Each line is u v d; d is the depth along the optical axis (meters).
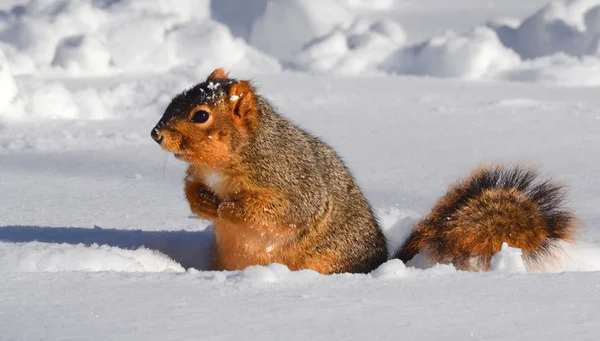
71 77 25.00
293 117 19.86
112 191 13.52
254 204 9.29
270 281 7.46
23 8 28.64
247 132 9.27
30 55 26.20
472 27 30.50
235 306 6.65
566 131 18.14
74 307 6.55
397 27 29.50
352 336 6.01
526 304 6.87
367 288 7.34
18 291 7.00
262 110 9.54
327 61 27.47
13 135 17.84
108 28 27.39
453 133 18.05
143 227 11.28
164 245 10.18
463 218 10.09
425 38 29.56
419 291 7.27
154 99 21.94
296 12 29.44
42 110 20.00
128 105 21.56
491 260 9.38
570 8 27.80
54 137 17.73
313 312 6.55
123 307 6.57
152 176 14.65
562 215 10.26
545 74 25.77
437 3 34.66
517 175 10.67
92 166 15.35
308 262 9.81
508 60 26.81
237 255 9.77
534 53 27.64
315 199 9.70
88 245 9.30
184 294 6.97
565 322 6.38
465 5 34.31
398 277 7.84
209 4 31.78
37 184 13.93
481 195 10.27
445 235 10.12
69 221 11.55
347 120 19.53
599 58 26.48
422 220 10.64
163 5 29.64
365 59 27.64
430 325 6.28
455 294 7.19
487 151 16.36
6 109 19.61
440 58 26.91
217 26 28.05
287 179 9.46
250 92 9.29
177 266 9.21
